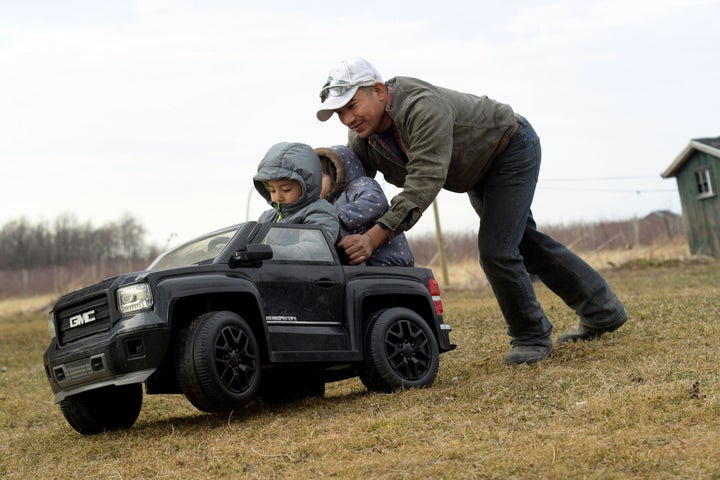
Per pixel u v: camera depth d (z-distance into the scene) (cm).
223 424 534
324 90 575
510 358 646
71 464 488
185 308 526
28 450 569
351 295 568
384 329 569
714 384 468
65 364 515
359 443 427
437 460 383
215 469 416
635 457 357
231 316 505
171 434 516
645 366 550
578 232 3122
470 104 593
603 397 464
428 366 590
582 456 365
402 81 577
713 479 326
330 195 631
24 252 7456
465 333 938
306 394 629
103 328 506
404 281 601
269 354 519
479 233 628
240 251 522
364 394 597
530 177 619
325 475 379
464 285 2386
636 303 1011
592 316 691
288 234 564
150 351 484
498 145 601
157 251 5988
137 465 446
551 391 504
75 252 7488
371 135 593
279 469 403
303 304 549
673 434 386
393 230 558
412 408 497
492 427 434
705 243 2994
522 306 637
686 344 639
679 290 1340
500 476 352
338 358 550
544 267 682
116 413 572
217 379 486
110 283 505
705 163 2969
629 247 2741
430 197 558
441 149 557
